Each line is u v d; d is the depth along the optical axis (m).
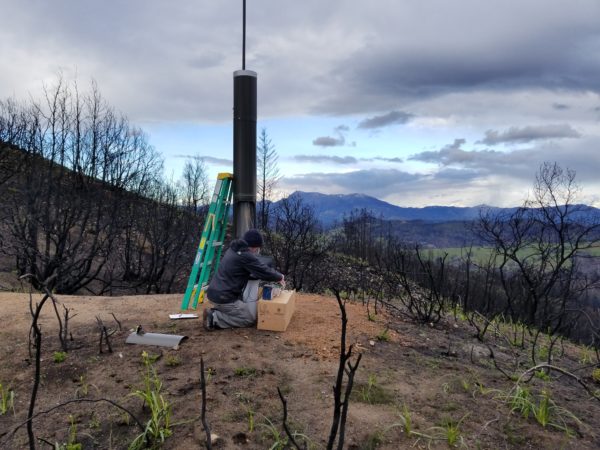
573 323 8.02
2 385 3.66
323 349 4.45
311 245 12.41
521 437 2.97
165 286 15.31
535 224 9.68
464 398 3.53
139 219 15.34
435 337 5.41
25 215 11.15
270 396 3.44
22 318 5.60
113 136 13.64
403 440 2.88
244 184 6.24
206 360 4.11
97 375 3.83
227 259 5.04
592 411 3.47
